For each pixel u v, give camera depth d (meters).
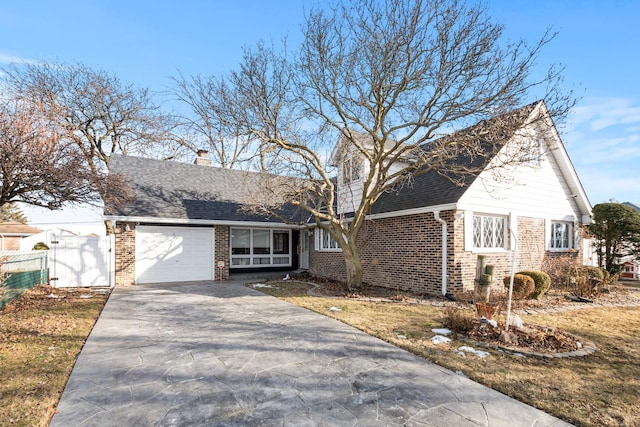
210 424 3.12
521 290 8.37
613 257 13.05
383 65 8.31
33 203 11.17
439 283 9.69
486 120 8.48
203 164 18.20
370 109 9.05
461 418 3.22
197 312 7.81
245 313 7.68
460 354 4.91
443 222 9.59
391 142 14.23
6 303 7.98
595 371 4.35
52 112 11.32
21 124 9.08
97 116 19.67
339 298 9.62
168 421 3.17
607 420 3.20
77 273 11.85
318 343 5.48
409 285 10.65
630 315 7.57
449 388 3.86
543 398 3.62
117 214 12.22
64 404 3.49
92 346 5.36
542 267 11.67
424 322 6.70
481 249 10.05
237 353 5.04
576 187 12.74
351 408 3.41
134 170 15.09
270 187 10.96
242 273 16.58
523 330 5.67
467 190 9.28
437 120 8.45
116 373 4.29
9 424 3.05
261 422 3.15
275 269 17.66
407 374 4.25
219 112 9.84
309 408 3.41
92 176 11.04
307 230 17.09
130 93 20.64
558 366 4.50
